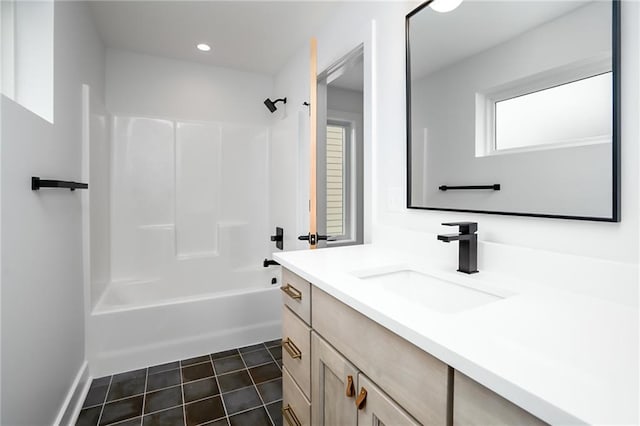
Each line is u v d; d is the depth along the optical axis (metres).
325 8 2.04
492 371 0.43
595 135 0.79
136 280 2.74
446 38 1.21
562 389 0.39
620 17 0.75
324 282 0.89
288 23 2.22
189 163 2.99
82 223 1.85
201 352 2.15
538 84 0.91
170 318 2.07
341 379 0.83
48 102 1.38
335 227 3.37
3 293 0.94
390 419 0.65
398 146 1.47
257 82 3.28
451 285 1.00
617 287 0.74
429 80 1.29
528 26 0.93
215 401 1.65
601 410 0.35
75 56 1.74
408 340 0.58
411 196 1.39
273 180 3.17
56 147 1.42
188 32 2.38
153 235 2.82
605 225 0.79
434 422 0.55
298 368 1.10
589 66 0.80
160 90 2.86
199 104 3.02
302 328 1.06
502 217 1.04
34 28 1.36
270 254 3.26
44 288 1.25
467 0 1.13
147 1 1.99
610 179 0.76
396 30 1.48
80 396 1.64
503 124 1.01
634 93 0.73
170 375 1.90
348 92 3.23
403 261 1.17
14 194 1.02
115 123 2.68
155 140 2.84
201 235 3.05
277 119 3.18
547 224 0.91
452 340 0.53
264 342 2.36
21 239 1.06
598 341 0.53
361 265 1.10
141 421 1.50
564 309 0.69
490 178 1.06
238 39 2.49
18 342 1.03
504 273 0.98
